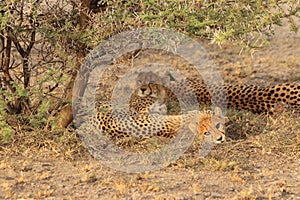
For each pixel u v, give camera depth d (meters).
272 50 19.50
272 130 12.05
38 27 11.00
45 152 10.85
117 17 10.48
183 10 9.93
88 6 10.98
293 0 10.71
